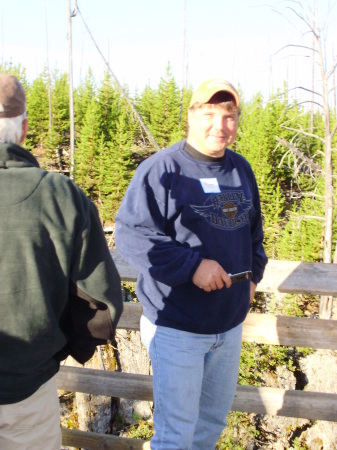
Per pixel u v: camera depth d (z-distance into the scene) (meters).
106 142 32.69
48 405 1.53
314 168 17.55
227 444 15.91
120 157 30.77
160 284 1.98
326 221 18.05
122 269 2.45
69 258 1.34
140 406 16.52
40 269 1.30
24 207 1.29
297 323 2.41
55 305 1.37
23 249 1.28
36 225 1.30
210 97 1.83
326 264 2.36
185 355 1.95
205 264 1.81
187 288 1.94
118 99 40.00
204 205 1.92
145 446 2.39
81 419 15.11
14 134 1.38
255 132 31.62
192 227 1.92
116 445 2.44
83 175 31.69
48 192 1.33
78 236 1.36
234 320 2.02
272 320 2.43
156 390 2.02
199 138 1.92
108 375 2.52
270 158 30.58
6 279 1.27
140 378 2.48
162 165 1.91
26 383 1.40
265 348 19.53
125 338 18.02
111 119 36.78
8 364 1.33
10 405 1.40
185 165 1.93
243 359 19.17
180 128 37.66
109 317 1.44
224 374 2.13
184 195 1.90
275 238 26.72
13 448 1.43
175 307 1.96
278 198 27.16
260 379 19.06
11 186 1.29
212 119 1.88
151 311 2.03
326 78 15.77
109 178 30.42
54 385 1.58
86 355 1.55
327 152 17.06
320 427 15.78
